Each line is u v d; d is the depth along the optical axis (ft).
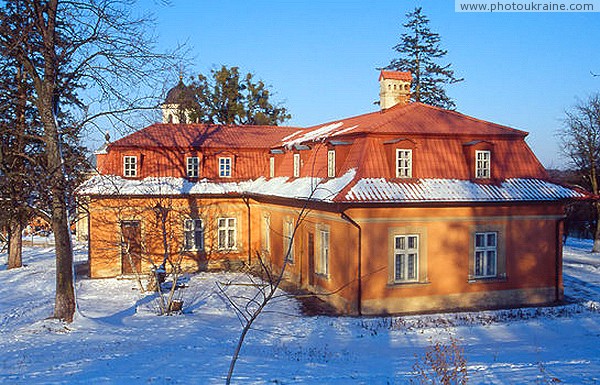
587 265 103.40
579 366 39.27
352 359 46.21
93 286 81.66
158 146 95.66
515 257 70.03
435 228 66.28
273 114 162.71
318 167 78.18
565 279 88.79
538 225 71.20
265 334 55.62
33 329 55.06
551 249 71.92
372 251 63.31
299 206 78.18
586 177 132.26
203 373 36.47
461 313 63.98
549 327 59.06
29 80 84.58
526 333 56.70
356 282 62.95
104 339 50.70
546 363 40.91
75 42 55.98
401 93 89.20
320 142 79.30
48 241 168.45
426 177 67.72
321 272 73.15
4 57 55.06
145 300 72.02
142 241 79.92
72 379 34.35
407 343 52.60
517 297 69.87
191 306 69.15
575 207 152.66
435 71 150.92
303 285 79.30
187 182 95.71
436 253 66.33
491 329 57.98
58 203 59.47
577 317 63.31
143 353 43.88
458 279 67.31
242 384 33.63
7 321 61.57
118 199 85.76
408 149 67.56
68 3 55.01
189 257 94.48
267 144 104.63
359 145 69.21
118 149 93.66
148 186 91.35
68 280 59.82
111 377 34.94
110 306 68.59
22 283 88.07
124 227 90.63
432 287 66.08
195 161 97.91
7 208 92.48
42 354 44.42
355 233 62.95
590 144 127.65
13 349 46.62
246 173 100.83
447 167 69.31
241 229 98.17
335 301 67.62
